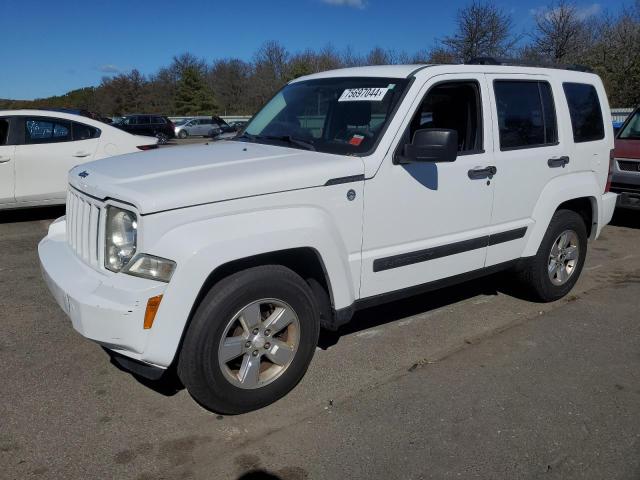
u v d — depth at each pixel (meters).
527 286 5.10
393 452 3.03
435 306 5.16
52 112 8.20
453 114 4.25
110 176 3.30
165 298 2.89
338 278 3.49
